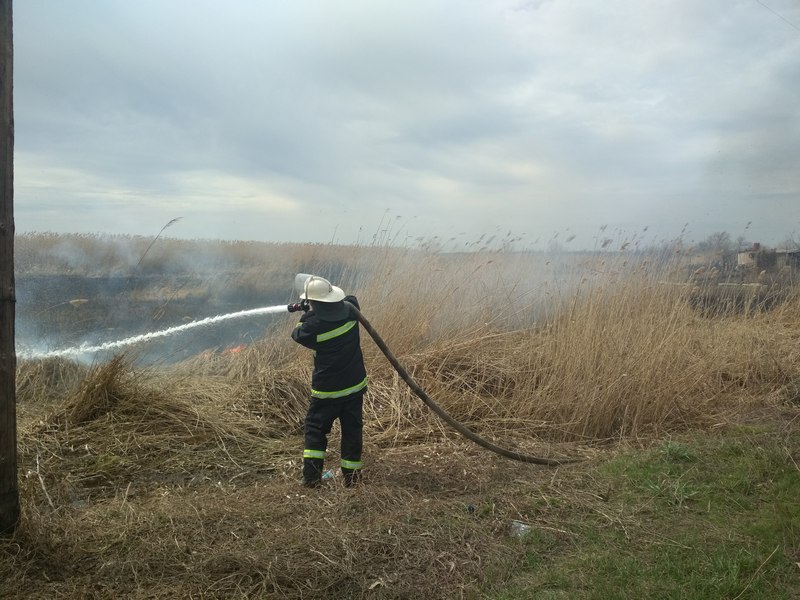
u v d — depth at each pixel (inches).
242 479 193.9
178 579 128.8
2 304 131.4
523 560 141.0
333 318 182.4
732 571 131.8
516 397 265.6
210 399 252.4
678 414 251.6
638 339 271.0
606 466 199.3
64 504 163.5
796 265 496.4
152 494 177.5
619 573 133.2
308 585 126.3
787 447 204.8
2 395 132.3
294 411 249.1
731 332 345.4
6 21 130.2
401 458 209.5
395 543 141.6
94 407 219.6
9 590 122.1
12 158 132.0
